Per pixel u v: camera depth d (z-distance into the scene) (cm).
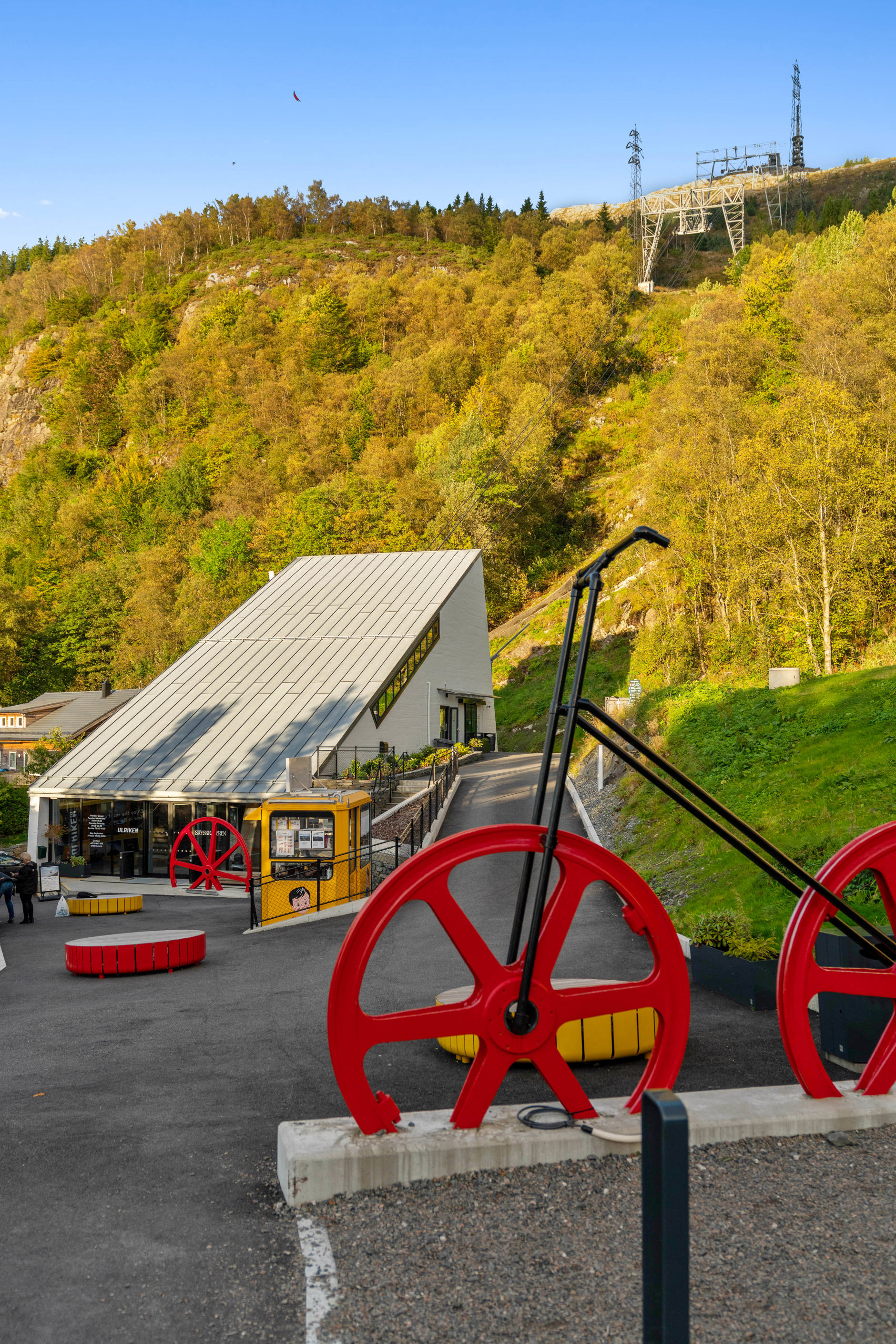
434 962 1233
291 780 2717
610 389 10900
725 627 3525
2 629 8838
